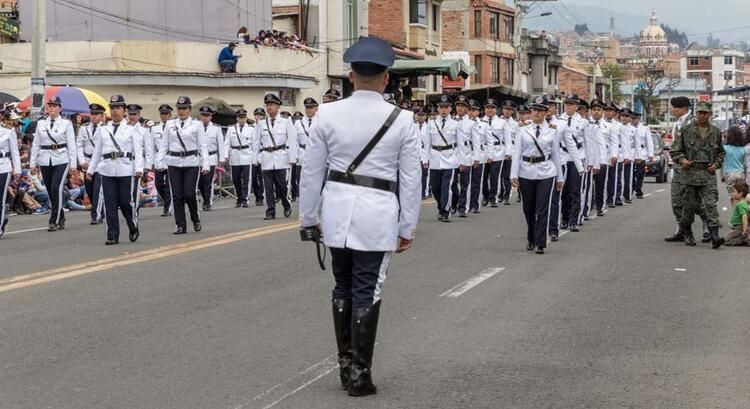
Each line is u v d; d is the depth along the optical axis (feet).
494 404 20.98
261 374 23.21
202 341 26.40
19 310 30.19
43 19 77.30
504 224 58.03
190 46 116.88
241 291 33.71
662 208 72.59
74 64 114.83
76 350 25.35
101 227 57.16
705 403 21.17
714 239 46.65
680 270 39.65
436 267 39.73
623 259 42.75
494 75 225.35
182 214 51.72
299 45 129.18
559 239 50.47
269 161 61.21
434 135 59.72
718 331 28.25
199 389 21.90
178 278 36.29
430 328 28.25
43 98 77.41
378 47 21.52
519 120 74.64
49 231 54.54
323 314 29.99
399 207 21.71
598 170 61.98
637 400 21.36
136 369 23.54
